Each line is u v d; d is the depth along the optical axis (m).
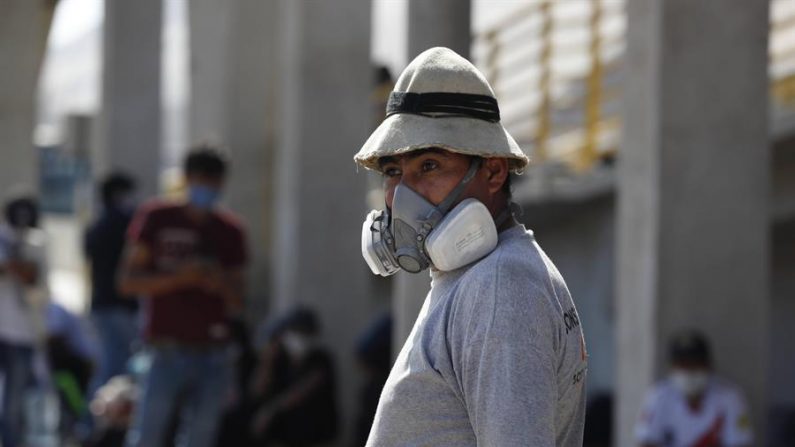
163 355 15.92
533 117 25.47
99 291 23.05
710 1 15.65
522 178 23.80
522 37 25.44
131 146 30.03
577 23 24.00
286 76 23.34
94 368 22.72
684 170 15.66
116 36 29.98
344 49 22.73
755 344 15.84
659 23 15.59
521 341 5.28
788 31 20.98
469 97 5.72
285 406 19.55
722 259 15.77
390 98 5.89
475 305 5.39
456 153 5.76
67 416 21.52
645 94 15.80
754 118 15.77
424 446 5.55
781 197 20.70
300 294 22.58
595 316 23.50
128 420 19.12
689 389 15.04
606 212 23.17
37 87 31.05
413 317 14.88
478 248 5.64
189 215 16.05
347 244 22.78
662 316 15.66
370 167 6.06
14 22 30.56
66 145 39.00
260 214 28.97
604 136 22.98
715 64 15.70
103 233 22.97
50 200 50.91
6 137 30.56
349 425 22.17
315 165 22.67
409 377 5.58
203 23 30.94
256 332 28.14
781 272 23.05
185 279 15.69
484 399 5.28
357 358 19.66
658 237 15.62
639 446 15.30
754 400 15.84
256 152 28.98
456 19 15.49
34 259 19.69
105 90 30.06
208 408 16.20
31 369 19.84
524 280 5.42
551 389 5.31
